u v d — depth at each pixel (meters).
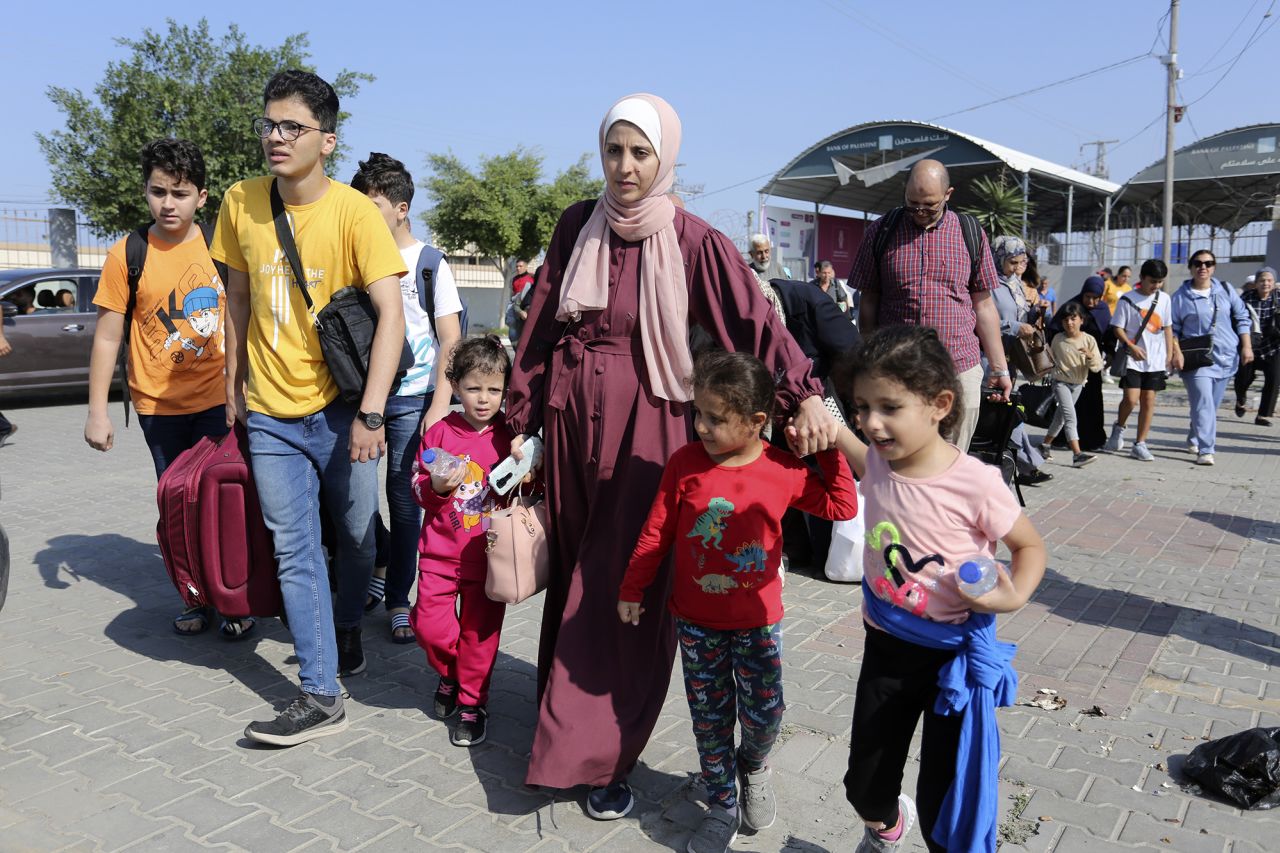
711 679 2.77
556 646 3.02
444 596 3.52
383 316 3.38
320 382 3.50
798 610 4.96
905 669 2.34
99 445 4.34
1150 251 26.81
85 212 21.58
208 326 4.43
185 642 4.45
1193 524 6.87
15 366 11.68
